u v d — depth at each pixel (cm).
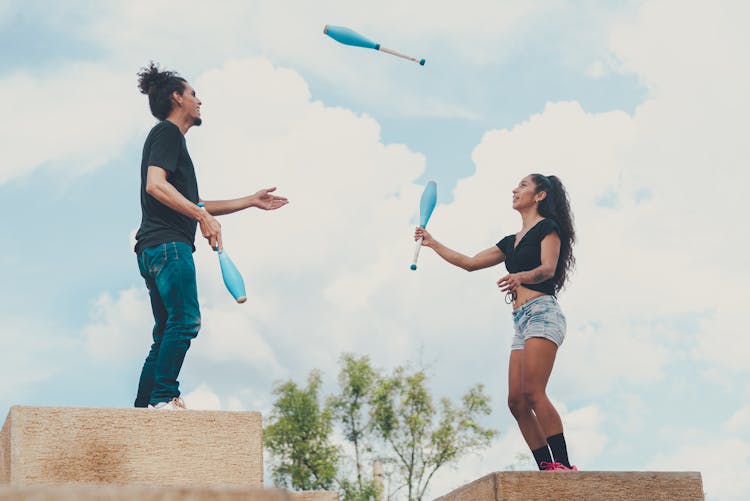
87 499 213
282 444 1852
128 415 448
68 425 438
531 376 514
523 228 568
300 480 1822
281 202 587
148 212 503
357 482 1853
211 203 573
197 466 453
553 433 509
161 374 479
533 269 534
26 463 429
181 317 487
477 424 1894
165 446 450
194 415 458
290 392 1862
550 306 525
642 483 486
